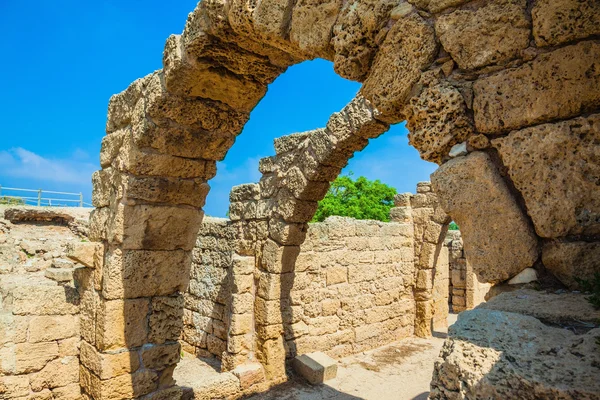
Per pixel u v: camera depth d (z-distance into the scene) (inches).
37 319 193.5
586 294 76.9
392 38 101.9
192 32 156.3
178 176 199.9
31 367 189.9
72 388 201.8
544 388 55.2
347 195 970.7
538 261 84.8
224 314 355.6
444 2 93.4
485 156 88.6
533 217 82.4
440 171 93.8
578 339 61.5
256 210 334.3
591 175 78.3
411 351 402.9
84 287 205.5
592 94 77.9
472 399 60.6
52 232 507.8
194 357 374.6
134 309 192.9
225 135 202.2
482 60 88.8
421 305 454.6
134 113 187.9
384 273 427.2
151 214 193.5
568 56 79.6
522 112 83.9
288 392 305.1
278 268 314.3
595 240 79.0
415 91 99.3
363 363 368.5
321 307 363.3
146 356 194.9
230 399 291.9
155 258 198.5
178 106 179.6
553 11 80.2
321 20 116.9
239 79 177.6
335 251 379.9
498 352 63.7
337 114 277.4
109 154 206.1
